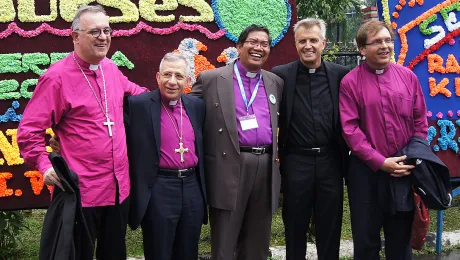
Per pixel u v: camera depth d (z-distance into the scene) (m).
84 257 3.34
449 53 5.02
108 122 3.38
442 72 5.00
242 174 3.81
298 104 3.98
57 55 4.44
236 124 3.79
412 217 3.96
